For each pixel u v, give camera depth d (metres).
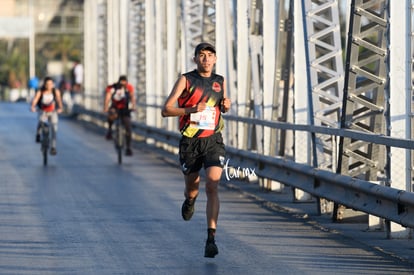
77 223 26.61
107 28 77.38
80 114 99.94
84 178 40.03
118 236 24.25
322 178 26.95
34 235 24.48
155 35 60.44
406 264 20.19
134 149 58.75
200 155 21.44
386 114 23.88
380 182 25.28
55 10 152.75
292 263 20.34
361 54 27.69
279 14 34.28
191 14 51.53
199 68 21.47
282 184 34.50
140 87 66.75
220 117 21.67
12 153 54.94
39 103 47.66
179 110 21.19
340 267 19.84
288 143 41.25
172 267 19.97
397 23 23.70
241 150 37.06
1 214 28.64
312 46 29.27
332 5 29.30
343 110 26.11
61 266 20.16
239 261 20.62
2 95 196.88
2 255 21.55
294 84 31.17
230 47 41.72
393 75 23.75
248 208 29.97
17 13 159.00
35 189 35.72
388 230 23.56
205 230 25.20
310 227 25.77
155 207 30.12
